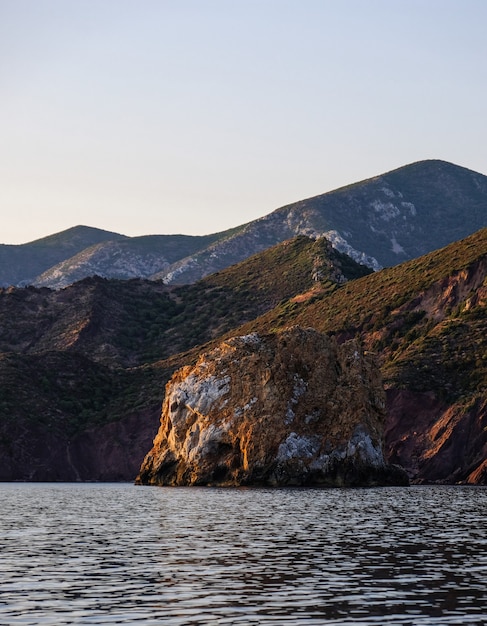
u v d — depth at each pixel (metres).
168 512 74.88
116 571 42.47
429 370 139.75
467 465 124.56
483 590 37.56
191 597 36.38
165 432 125.38
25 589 38.16
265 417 113.56
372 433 114.69
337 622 32.09
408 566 43.72
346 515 70.50
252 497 91.81
